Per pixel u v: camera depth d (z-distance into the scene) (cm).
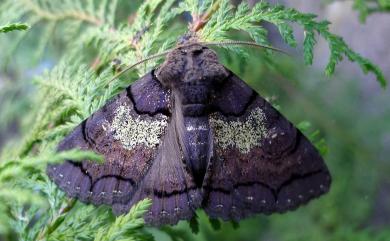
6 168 15
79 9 23
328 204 27
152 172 18
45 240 17
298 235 27
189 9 20
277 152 18
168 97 18
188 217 17
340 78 29
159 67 18
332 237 26
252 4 20
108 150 18
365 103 30
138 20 20
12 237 18
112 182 17
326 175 17
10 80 27
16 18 23
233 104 18
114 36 20
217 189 18
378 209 30
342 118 28
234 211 18
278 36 29
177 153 18
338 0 26
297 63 27
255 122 18
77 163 17
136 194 18
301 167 18
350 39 36
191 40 18
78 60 20
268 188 18
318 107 28
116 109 18
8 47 25
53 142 19
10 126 31
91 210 18
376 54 36
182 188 18
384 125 28
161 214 17
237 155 18
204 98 18
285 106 27
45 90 20
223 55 21
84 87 19
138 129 18
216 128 18
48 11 23
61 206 18
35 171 18
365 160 28
